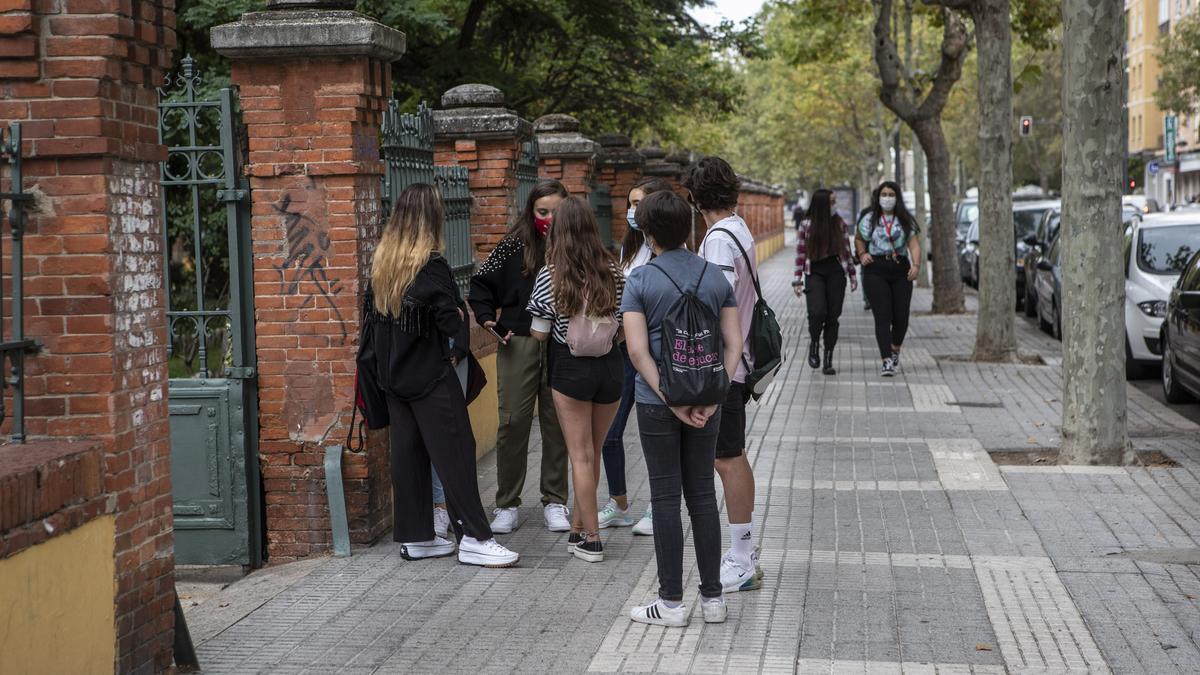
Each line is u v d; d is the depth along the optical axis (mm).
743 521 6254
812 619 5848
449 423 6824
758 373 6031
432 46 20328
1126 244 15539
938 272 23141
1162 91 46625
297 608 6203
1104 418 9289
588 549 6906
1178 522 7578
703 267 5594
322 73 7234
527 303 7305
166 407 5160
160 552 5090
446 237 9758
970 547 7078
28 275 4711
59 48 4652
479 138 11125
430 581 6629
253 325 7434
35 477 4172
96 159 4691
